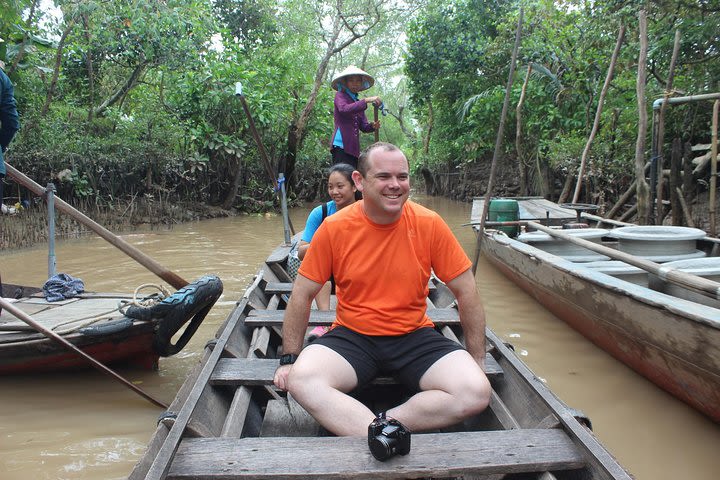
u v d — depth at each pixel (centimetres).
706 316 255
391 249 222
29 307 380
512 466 175
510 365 249
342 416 198
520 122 1134
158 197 1197
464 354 215
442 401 199
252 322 324
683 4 656
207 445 187
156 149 1166
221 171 1366
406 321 225
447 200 1886
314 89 1456
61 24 1141
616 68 938
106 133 1217
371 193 212
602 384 344
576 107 1134
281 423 234
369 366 222
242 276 634
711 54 728
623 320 332
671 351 291
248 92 1273
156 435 192
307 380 204
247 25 1731
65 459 261
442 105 1719
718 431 288
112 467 254
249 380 239
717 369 259
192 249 811
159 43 1174
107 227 1012
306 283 226
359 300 227
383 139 2911
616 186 919
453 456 180
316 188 1775
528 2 1145
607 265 425
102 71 1308
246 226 1107
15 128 404
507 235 643
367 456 180
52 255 423
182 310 332
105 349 342
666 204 782
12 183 962
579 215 711
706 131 767
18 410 311
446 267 228
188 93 1241
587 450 176
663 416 305
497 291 570
